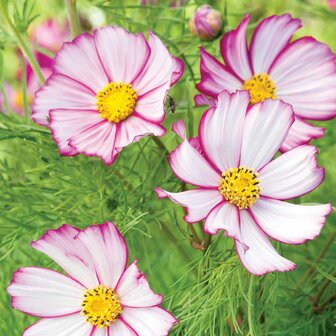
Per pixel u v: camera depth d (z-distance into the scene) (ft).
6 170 1.87
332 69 1.73
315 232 1.53
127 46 1.68
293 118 1.59
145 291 1.56
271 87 1.74
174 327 1.67
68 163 1.79
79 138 1.65
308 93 1.73
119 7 1.95
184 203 1.54
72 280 1.62
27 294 1.62
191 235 1.72
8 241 1.82
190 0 2.01
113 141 1.64
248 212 1.58
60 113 1.68
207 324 1.67
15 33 1.85
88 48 1.70
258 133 1.59
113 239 1.59
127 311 1.60
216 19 1.86
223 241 1.80
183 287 1.68
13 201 1.84
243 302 1.73
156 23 1.99
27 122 1.91
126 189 1.81
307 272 1.89
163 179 1.80
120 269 1.60
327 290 1.85
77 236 1.58
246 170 1.59
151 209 1.84
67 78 1.71
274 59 1.75
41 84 1.88
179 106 1.89
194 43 1.90
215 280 1.63
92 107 1.69
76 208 1.79
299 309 1.87
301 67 1.74
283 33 1.74
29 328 1.62
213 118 1.58
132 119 1.65
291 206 1.57
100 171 1.78
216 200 1.57
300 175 1.58
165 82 1.63
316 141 2.05
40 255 1.96
